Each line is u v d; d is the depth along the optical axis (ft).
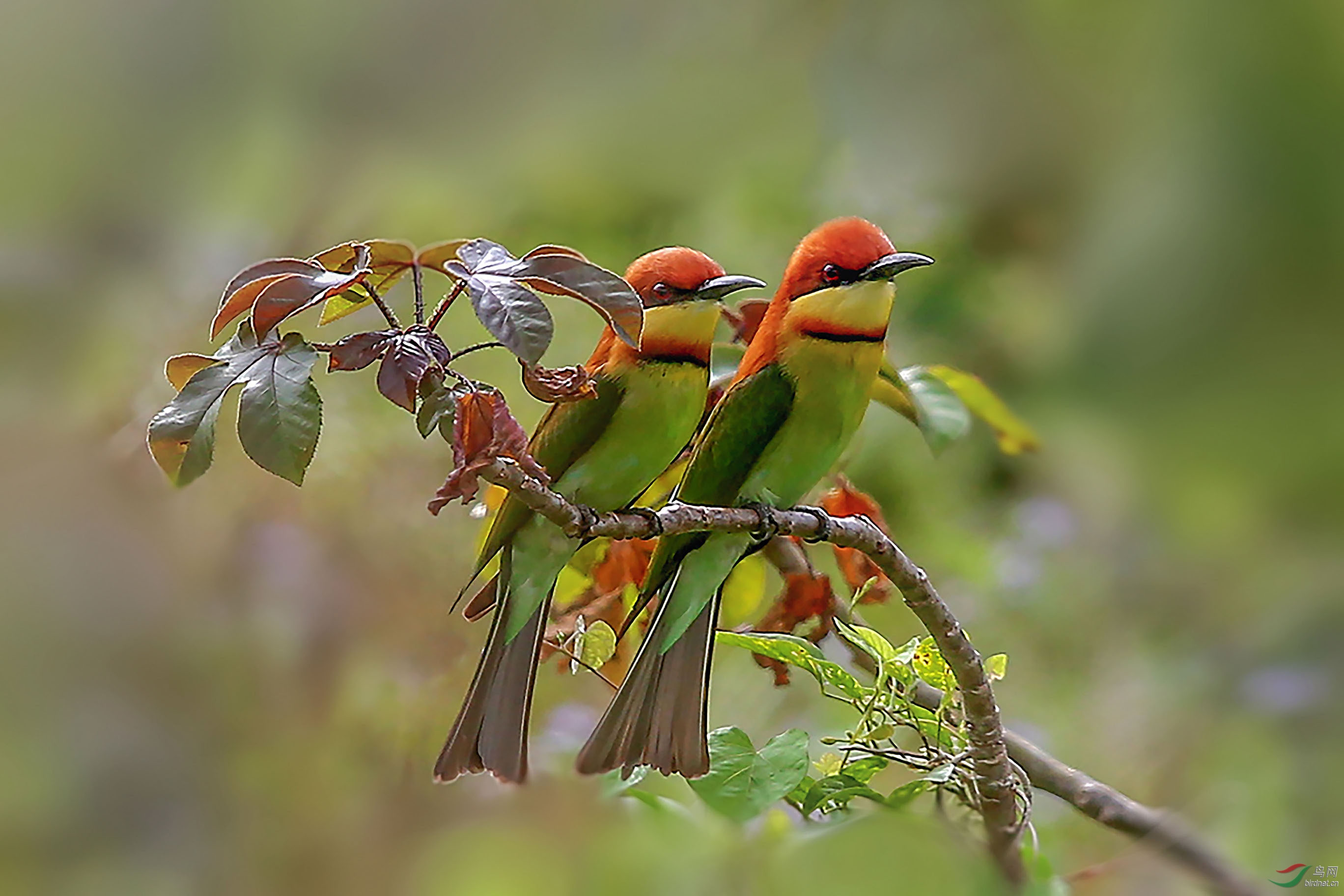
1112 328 33.37
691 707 15.10
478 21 33.60
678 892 14.08
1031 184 34.88
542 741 18.13
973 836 13.92
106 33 31.22
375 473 26.12
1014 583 30.32
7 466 26.13
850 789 14.17
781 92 35.68
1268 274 31.94
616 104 34.91
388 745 24.34
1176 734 25.86
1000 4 34.50
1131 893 15.94
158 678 25.12
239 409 11.09
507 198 34.73
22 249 29.43
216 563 25.38
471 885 16.56
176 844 23.86
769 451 17.17
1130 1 33.17
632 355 16.44
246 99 32.14
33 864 24.38
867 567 16.97
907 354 33.30
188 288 29.01
